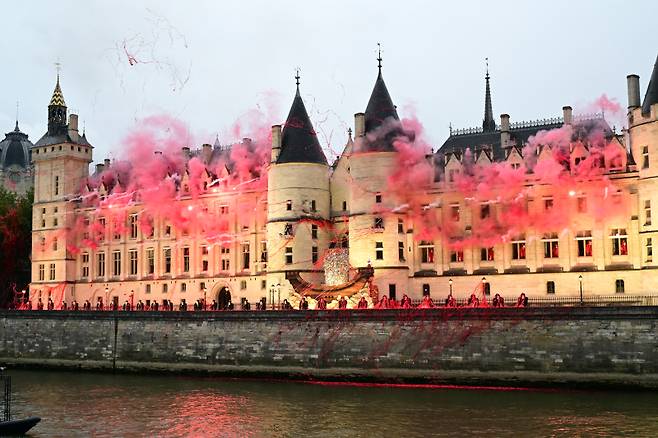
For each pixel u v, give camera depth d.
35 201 114.56
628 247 72.44
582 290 73.69
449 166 81.50
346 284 78.81
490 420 51.91
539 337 63.16
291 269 86.00
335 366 70.31
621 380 60.22
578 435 47.25
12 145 147.00
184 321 78.69
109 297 107.12
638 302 70.50
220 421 54.56
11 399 64.75
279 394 64.44
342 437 48.94
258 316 74.62
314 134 89.69
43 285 112.00
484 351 64.88
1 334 90.12
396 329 68.38
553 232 75.94
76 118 114.31
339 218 89.06
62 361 85.50
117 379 77.06
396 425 51.53
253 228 95.56
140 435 50.94
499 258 78.06
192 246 100.62
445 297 79.50
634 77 73.75
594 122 79.62
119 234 108.12
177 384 72.31
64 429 52.72
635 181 72.31
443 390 64.00
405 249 81.69
